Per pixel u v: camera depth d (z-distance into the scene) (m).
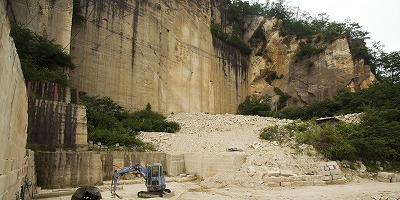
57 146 20.06
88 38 34.75
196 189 19.28
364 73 53.41
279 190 18.28
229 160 23.38
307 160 23.23
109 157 22.02
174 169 25.45
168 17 46.38
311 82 56.31
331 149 23.81
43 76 22.70
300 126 31.03
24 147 11.24
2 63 5.94
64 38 29.19
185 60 48.38
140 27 41.16
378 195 16.28
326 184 20.23
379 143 24.73
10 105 7.27
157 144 29.61
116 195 16.09
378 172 23.27
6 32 6.20
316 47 58.06
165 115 42.84
